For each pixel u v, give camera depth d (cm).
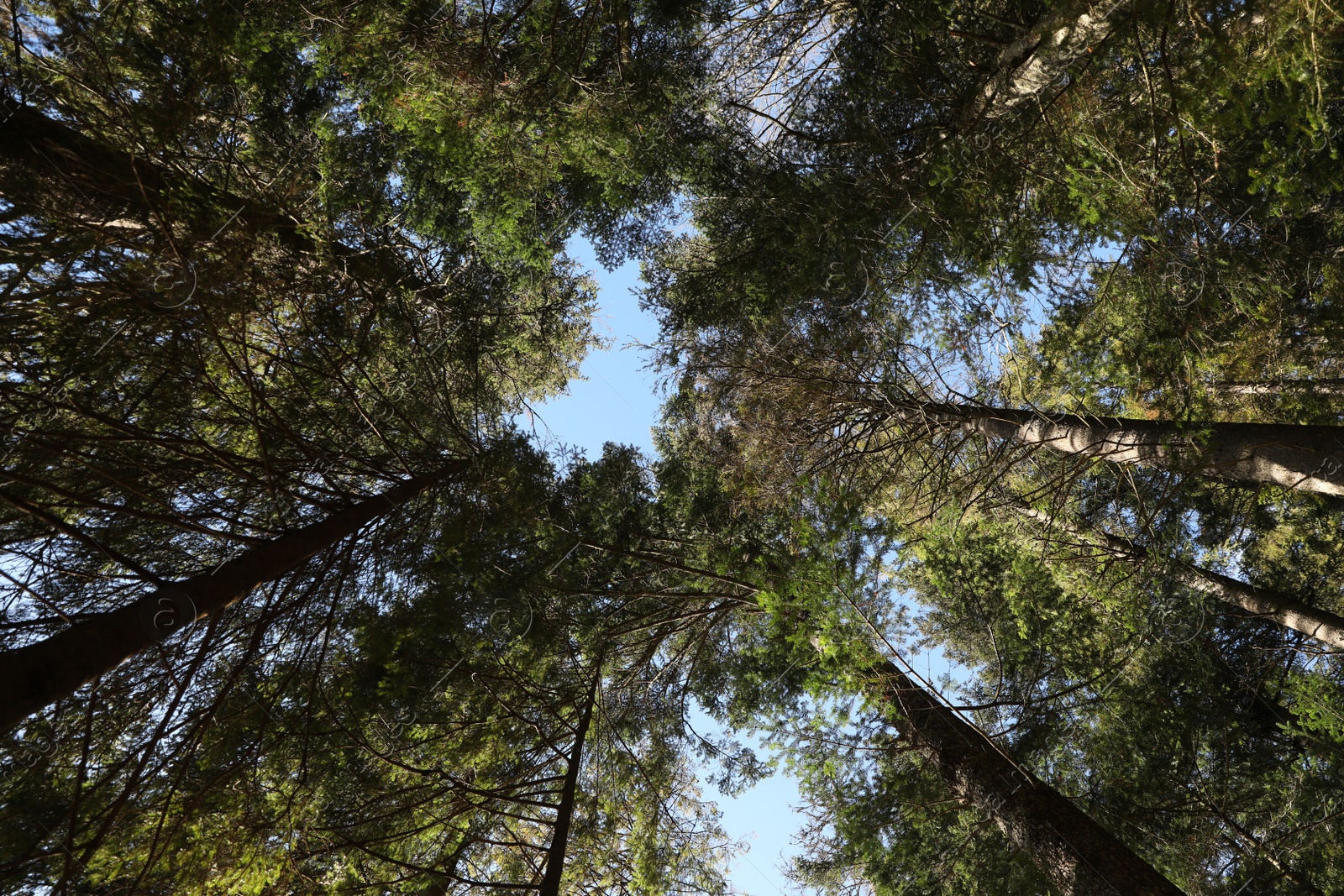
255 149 504
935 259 548
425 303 631
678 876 638
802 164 609
